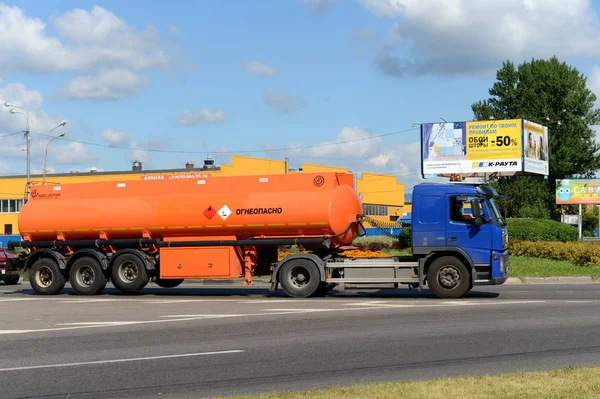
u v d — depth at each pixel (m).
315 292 21.52
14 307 19.48
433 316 15.29
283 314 16.23
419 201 20.03
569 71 70.62
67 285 29.28
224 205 21.95
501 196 20.98
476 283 19.48
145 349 11.98
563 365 9.81
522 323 13.91
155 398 8.56
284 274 20.73
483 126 50.97
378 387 8.37
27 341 13.24
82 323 15.58
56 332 14.30
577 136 69.94
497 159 50.66
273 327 14.15
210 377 9.67
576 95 69.75
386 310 16.62
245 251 22.31
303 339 12.56
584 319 14.33
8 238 63.78
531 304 17.33
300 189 21.73
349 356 10.91
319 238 21.42
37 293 24.03
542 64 70.75
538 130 53.59
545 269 28.75
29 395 8.94
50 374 10.17
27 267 24.23
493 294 20.80
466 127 51.28
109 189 23.70
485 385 8.30
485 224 19.52
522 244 37.66
